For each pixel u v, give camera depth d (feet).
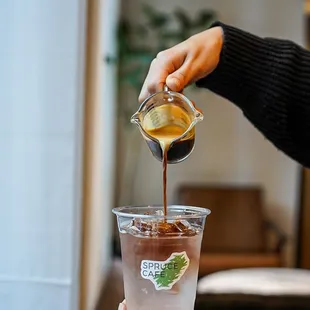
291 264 10.87
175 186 11.10
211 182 11.11
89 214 4.21
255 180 11.12
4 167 3.98
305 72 3.31
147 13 10.56
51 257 4.00
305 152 3.44
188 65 2.97
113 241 8.57
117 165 10.75
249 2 10.95
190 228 2.54
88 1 4.04
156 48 10.85
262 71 3.31
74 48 3.92
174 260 2.50
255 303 4.30
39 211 3.99
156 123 2.81
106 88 6.97
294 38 10.93
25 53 3.93
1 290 4.01
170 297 2.52
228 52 3.24
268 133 3.45
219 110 11.07
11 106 3.96
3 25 3.93
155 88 2.88
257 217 10.39
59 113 3.96
